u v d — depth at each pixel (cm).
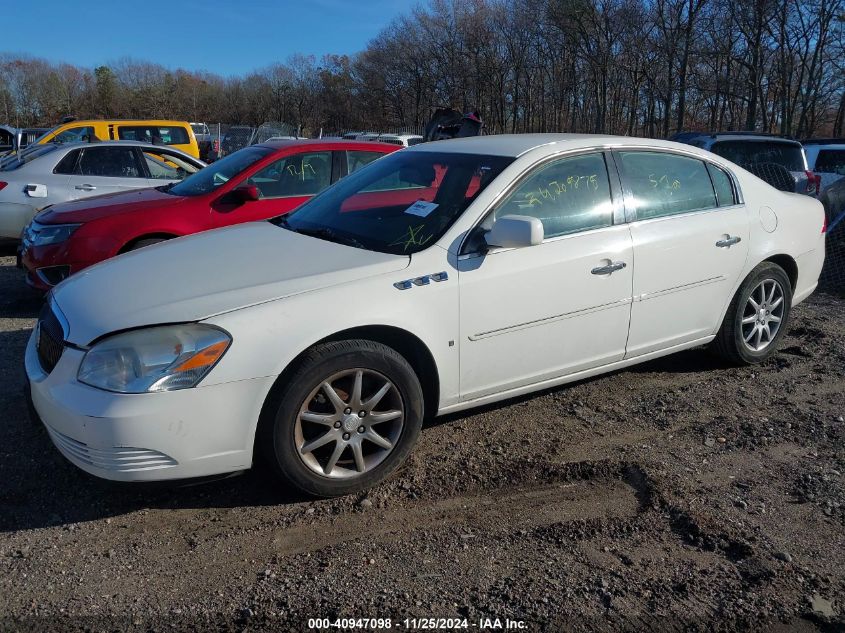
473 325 370
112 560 297
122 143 916
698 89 3033
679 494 348
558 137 436
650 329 445
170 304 317
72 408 299
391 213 408
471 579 286
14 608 267
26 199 843
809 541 314
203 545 308
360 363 334
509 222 356
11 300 701
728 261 473
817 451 395
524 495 351
